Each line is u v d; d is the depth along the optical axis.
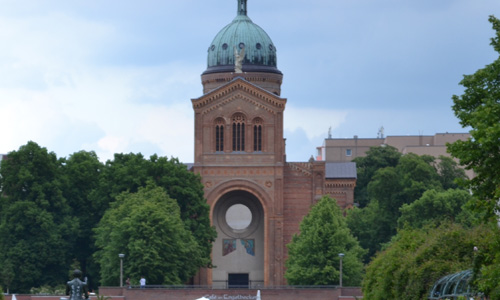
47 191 165.75
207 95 178.38
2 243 161.00
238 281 181.62
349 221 183.00
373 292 105.81
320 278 153.00
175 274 151.12
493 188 70.75
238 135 178.88
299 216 179.38
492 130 66.81
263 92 178.25
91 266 167.25
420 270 88.44
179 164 172.88
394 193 185.50
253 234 181.75
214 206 179.75
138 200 157.00
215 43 195.38
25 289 160.62
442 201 166.62
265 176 178.00
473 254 87.12
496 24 76.06
